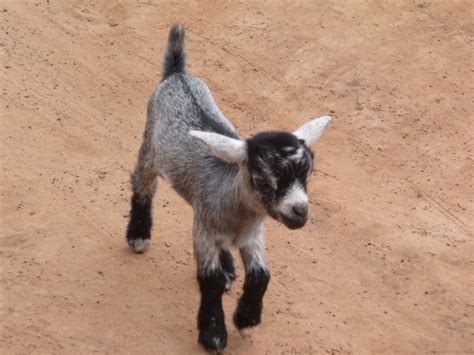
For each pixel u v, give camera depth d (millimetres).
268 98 12266
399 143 11516
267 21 13812
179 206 10125
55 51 12891
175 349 7949
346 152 11312
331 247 9609
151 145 8727
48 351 7770
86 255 9148
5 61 12508
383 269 9320
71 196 10062
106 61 12820
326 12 14016
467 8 14164
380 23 13797
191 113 8258
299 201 6703
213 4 14219
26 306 8312
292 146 6777
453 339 8383
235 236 7664
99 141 11156
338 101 12250
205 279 7680
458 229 10016
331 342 8203
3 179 10211
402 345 8250
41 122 11375
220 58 13000
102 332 8078
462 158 11281
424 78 12727
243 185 7145
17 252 9055
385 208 10328
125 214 9867
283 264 9266
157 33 13523
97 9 13984
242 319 7977
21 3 13914
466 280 9211
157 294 8688
